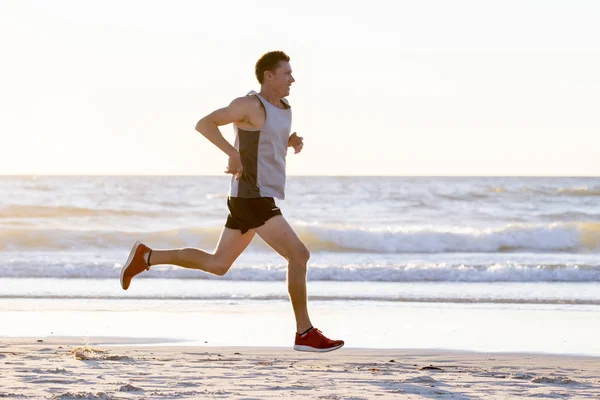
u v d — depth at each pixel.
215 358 8.96
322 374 7.56
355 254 27.66
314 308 14.68
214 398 5.83
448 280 20.09
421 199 52.03
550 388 6.72
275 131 6.52
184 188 68.00
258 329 11.98
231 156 6.32
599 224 31.22
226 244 6.86
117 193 60.72
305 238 29.23
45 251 28.19
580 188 58.50
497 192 53.31
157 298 16.17
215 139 6.36
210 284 18.69
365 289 17.89
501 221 40.88
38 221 39.19
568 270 20.20
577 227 30.05
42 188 66.50
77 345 10.13
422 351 10.01
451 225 38.50
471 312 14.22
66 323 12.59
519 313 14.08
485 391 6.49
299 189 64.19
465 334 11.65
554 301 15.80
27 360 8.26
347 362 8.90
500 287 18.48
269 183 6.59
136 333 11.54
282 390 6.35
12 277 20.44
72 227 36.50
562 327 12.39
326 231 29.30
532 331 11.93
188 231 30.84
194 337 11.15
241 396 5.96
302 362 8.77
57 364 7.91
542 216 42.28
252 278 19.95
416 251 29.09
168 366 7.99
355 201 52.28
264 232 6.62
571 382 7.11
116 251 28.58
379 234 29.23
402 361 9.09
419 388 6.60
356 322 12.87
